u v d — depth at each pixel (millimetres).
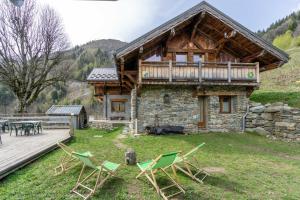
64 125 15914
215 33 13156
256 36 11836
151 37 11117
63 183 5246
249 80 12398
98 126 18297
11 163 6016
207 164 6926
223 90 12883
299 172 6336
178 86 12562
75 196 4625
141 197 4645
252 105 13086
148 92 12383
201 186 5230
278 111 12008
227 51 13719
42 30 20219
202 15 11492
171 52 13117
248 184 5391
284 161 7457
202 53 13430
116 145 9594
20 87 19781
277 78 19672
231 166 6770
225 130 12852
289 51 29438
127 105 18906
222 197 4695
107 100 18828
